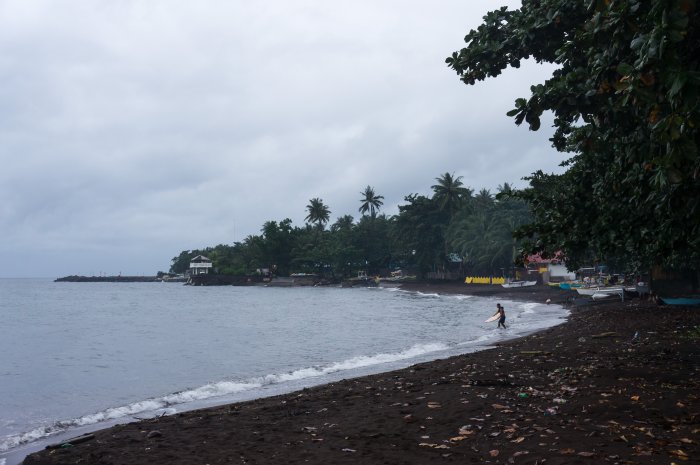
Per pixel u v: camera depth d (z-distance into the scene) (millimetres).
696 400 8359
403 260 132000
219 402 14461
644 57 4293
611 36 5609
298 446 7652
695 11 4988
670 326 20422
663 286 34094
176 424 9961
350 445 7465
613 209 8609
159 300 94938
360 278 132125
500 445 6777
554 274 80188
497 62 9609
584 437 6781
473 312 49906
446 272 113062
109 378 20156
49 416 14031
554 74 8812
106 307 75062
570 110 6617
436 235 106062
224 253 175875
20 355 27234
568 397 9250
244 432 8859
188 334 36406
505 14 9867
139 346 30266
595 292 45062
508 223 86438
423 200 105938
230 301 85375
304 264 144875
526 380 11633
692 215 6145
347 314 51844
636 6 4941
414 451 6906
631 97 4887
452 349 23938
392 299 78750
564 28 8484
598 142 7000
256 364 22688
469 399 9820
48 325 45812
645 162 6031
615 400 8680
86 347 30297
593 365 12867
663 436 6625
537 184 13750
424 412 9188
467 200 107062
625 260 32094
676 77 4016
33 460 8047
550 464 5844
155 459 7520
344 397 11805
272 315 53062
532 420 7867
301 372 19359
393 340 29891
